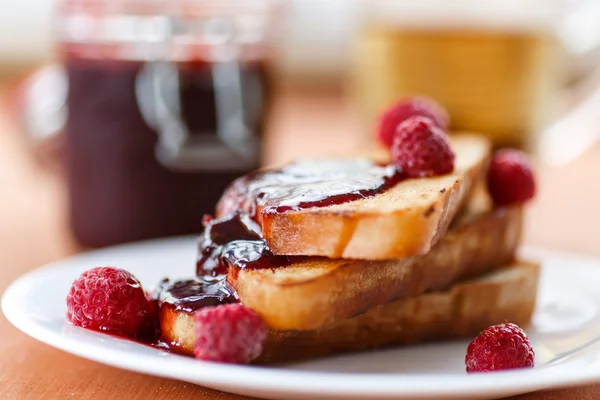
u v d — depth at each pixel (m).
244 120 0.61
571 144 0.74
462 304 0.52
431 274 0.51
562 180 0.84
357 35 0.71
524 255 0.58
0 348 0.51
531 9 0.68
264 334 0.46
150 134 0.60
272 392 0.44
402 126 0.52
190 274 0.55
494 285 0.52
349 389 0.43
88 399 0.47
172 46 0.60
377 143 0.57
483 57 0.67
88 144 0.61
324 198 0.48
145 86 0.60
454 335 0.52
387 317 0.50
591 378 0.44
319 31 1.21
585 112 0.74
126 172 0.61
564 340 0.51
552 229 0.69
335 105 1.20
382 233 0.47
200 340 0.46
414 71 0.68
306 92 1.27
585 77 0.75
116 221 0.61
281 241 0.48
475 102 0.68
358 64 0.71
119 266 0.55
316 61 1.24
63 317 0.49
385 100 0.69
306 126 1.00
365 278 0.48
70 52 0.61
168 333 0.48
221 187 0.61
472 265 0.53
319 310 0.47
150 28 0.60
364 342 0.50
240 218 0.50
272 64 0.63
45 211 0.73
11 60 1.13
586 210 0.74
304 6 1.18
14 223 0.69
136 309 0.48
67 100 0.62
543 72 0.69
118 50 0.60
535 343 0.51
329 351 0.49
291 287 0.46
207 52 0.60
